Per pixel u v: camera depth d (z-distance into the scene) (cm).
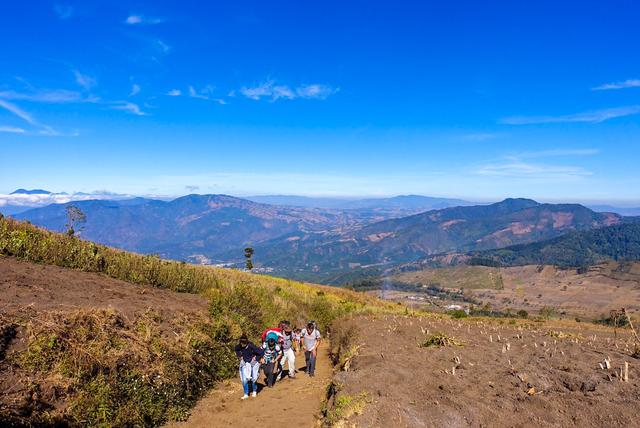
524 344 1144
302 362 1504
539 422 539
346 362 1106
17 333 744
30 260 1279
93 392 724
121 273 1459
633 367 770
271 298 2067
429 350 1034
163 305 1221
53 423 634
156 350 916
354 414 622
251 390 1075
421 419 568
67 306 907
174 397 881
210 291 1558
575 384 679
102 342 813
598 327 2819
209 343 1145
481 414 573
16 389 643
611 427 509
